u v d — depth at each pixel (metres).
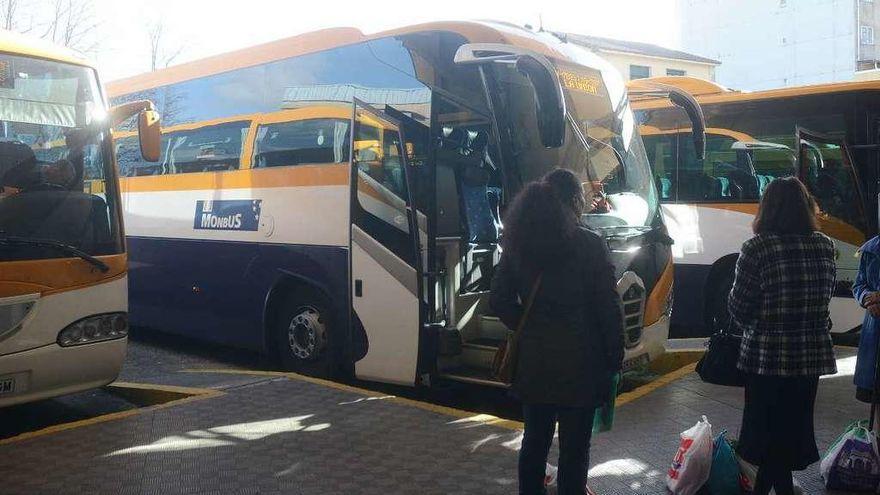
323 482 4.92
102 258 6.52
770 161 10.23
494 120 6.76
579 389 4.03
